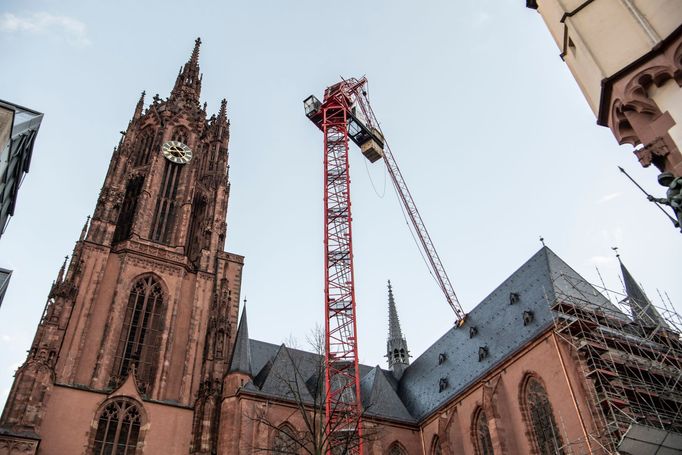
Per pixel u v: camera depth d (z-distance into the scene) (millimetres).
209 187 101188
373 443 75625
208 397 72812
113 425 68812
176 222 91250
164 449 69375
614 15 24531
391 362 115250
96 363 72062
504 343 73750
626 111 23312
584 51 25141
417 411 84625
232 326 86812
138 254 83750
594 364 55969
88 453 65250
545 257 77125
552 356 62000
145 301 80625
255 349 87875
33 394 64438
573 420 57219
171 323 79812
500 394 68062
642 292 76312
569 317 61625
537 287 74812
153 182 93938
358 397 75250
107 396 69812
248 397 72062
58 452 63844
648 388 56969
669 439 48500
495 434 64750
